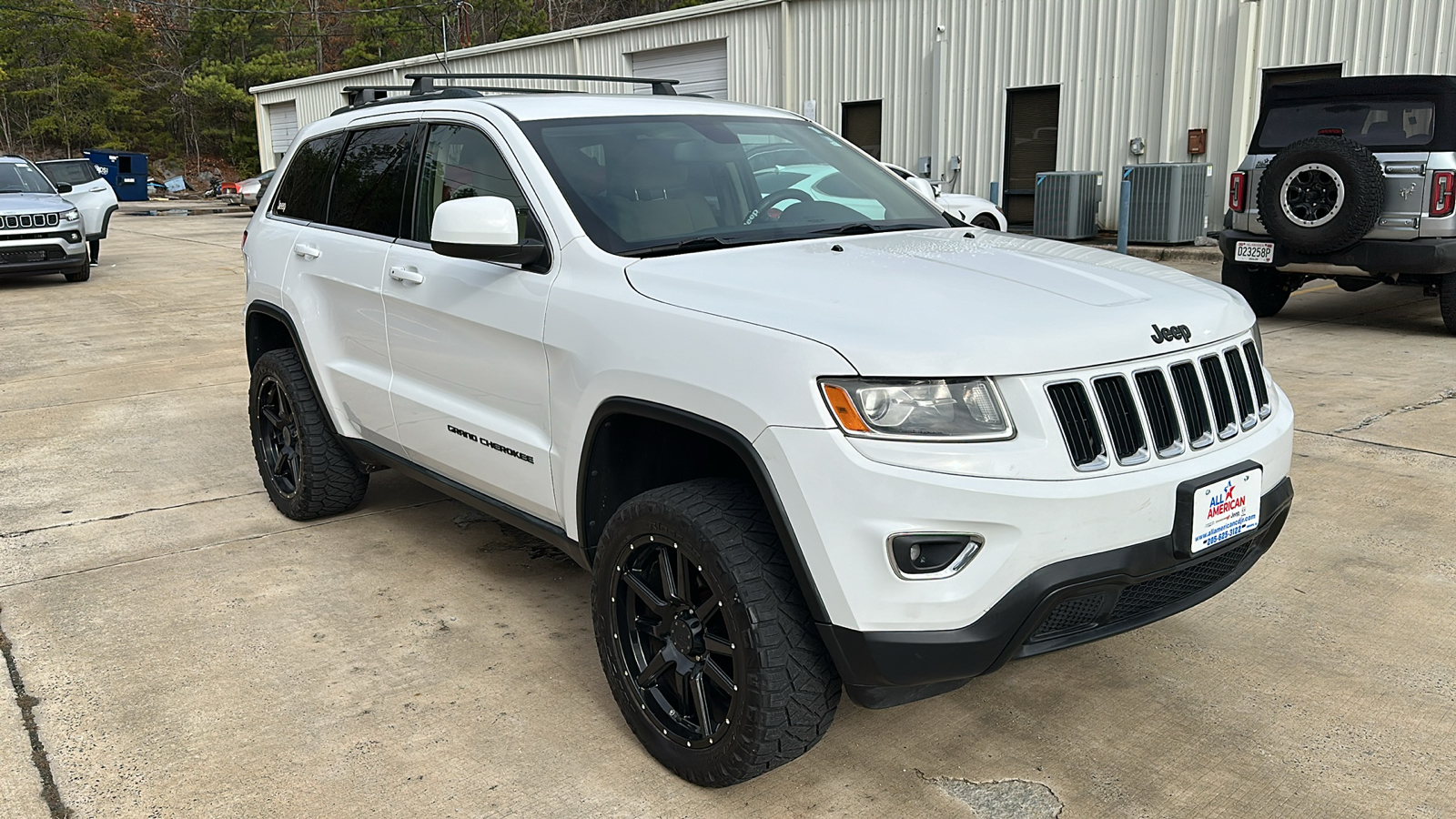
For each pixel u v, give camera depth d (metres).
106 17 69.06
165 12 67.94
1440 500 4.61
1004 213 16.48
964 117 16.59
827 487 2.22
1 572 4.07
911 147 17.45
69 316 10.95
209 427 6.32
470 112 3.53
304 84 32.91
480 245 2.92
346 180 4.16
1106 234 15.31
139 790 2.64
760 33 19.19
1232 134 13.72
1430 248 7.71
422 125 3.76
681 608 2.60
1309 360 7.51
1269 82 13.42
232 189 40.53
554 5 69.81
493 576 4.01
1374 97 8.03
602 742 2.86
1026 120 16.03
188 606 3.74
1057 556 2.26
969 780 2.68
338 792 2.63
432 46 65.75
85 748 2.84
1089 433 2.34
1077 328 2.39
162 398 7.11
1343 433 5.66
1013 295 2.56
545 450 3.01
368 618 3.64
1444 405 6.20
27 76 63.47
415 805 2.58
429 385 3.58
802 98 18.91
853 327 2.31
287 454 4.58
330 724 2.95
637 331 2.64
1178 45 14.09
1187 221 13.89
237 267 15.70
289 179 4.61
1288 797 2.58
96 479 5.30
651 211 3.15
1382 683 3.12
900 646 2.23
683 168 3.38
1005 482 2.21
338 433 4.27
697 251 3.00
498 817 2.53
